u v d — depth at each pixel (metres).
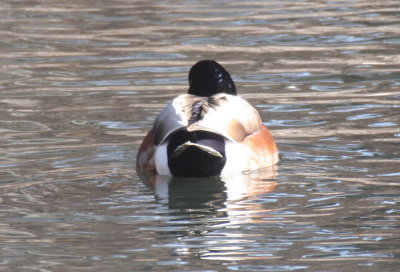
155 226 9.94
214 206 10.65
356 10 24.03
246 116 12.32
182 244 9.34
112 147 13.35
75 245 9.38
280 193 11.08
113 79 17.72
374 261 8.80
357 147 13.13
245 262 8.82
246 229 9.77
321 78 17.55
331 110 15.36
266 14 23.80
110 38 21.33
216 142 11.77
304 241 9.37
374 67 18.25
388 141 13.40
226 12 24.16
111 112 15.42
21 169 12.24
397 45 20.05
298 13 23.83
